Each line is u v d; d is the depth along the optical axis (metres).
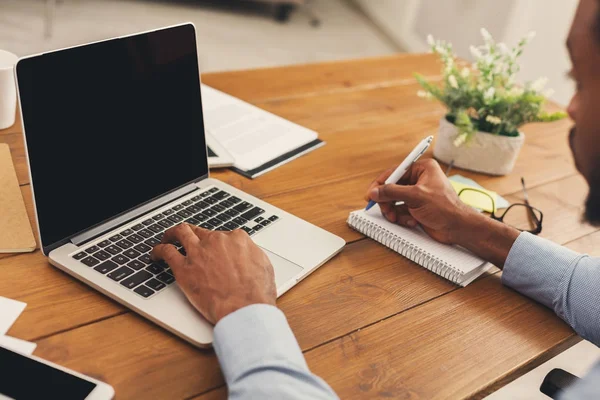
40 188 0.75
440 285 0.88
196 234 0.78
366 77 1.66
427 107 1.54
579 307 0.83
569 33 1.22
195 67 0.95
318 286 0.83
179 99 0.93
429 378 0.70
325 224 0.98
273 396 0.60
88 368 0.63
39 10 3.76
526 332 0.81
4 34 3.26
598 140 1.14
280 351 0.64
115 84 0.83
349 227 0.98
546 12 3.06
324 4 5.40
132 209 0.87
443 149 1.26
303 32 4.55
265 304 0.68
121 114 0.84
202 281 0.71
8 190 0.90
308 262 0.85
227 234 0.77
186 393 0.63
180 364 0.66
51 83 0.75
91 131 0.80
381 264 0.90
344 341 0.73
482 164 1.24
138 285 0.74
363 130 1.35
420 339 0.76
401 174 0.97
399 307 0.81
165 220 0.87
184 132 0.95
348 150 1.25
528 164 1.32
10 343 0.64
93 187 0.81
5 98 1.05
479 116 1.23
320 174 1.13
